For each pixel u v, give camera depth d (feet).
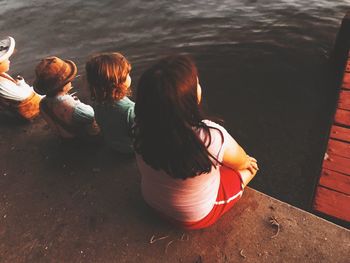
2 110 10.28
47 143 9.52
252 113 15.60
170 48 19.90
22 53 20.15
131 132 5.25
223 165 5.80
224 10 23.21
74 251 7.00
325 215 8.67
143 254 6.80
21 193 8.29
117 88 6.45
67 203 7.94
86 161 8.80
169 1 24.91
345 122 11.14
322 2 23.32
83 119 8.10
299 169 12.97
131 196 7.90
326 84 16.89
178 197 5.37
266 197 7.53
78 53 19.88
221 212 6.39
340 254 6.50
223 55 19.12
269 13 22.49
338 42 17.28
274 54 18.95
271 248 6.66
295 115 15.38
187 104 4.00
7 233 7.48
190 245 6.83
